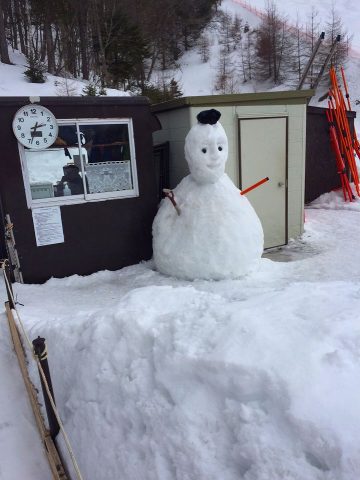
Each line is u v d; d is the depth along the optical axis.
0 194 5.74
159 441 2.38
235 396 2.24
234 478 2.06
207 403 2.32
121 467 2.50
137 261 6.79
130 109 6.38
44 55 30.02
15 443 3.26
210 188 5.73
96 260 6.46
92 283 6.10
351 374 2.11
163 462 2.31
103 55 25.05
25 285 5.93
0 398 3.65
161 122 7.36
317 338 2.34
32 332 3.96
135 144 6.49
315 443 1.91
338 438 1.88
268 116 6.98
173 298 3.36
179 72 41.22
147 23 34.91
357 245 7.30
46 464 3.09
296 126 7.35
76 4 27.42
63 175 6.11
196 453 2.20
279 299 2.98
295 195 7.64
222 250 5.57
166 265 5.95
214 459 2.15
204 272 5.68
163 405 2.48
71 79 24.44
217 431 2.22
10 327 4.23
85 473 2.71
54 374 3.40
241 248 5.63
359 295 2.97
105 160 6.36
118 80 25.81
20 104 5.63
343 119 10.73
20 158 5.76
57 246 6.15
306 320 2.57
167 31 40.59
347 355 2.22
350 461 1.80
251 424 2.10
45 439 3.12
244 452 2.06
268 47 39.06
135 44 26.11
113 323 3.05
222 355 2.33
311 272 6.10
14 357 4.05
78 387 3.04
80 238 6.30
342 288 3.20
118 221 6.54
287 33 41.38
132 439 2.54
